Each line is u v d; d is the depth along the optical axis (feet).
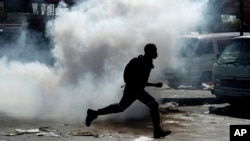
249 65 40.73
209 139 29.89
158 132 28.43
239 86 41.34
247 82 40.68
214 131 32.71
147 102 28.68
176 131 32.60
